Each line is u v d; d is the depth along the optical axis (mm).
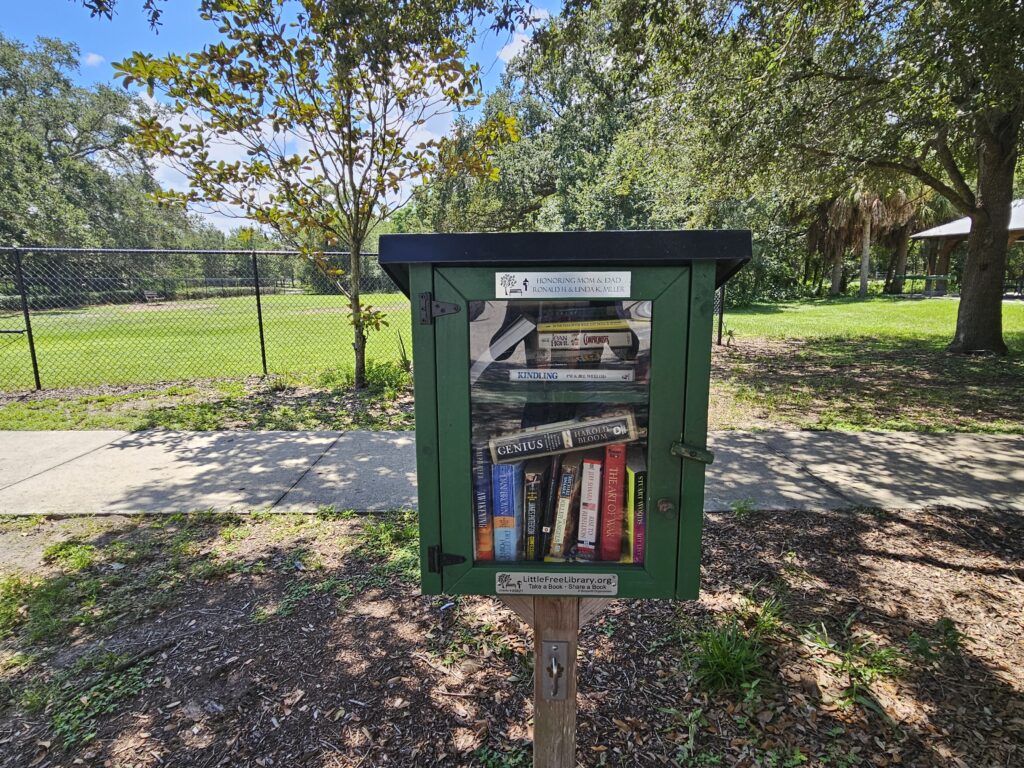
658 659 2283
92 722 1995
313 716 2021
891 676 2154
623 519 1350
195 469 4398
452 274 1249
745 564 2979
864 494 3861
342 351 10414
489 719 2018
